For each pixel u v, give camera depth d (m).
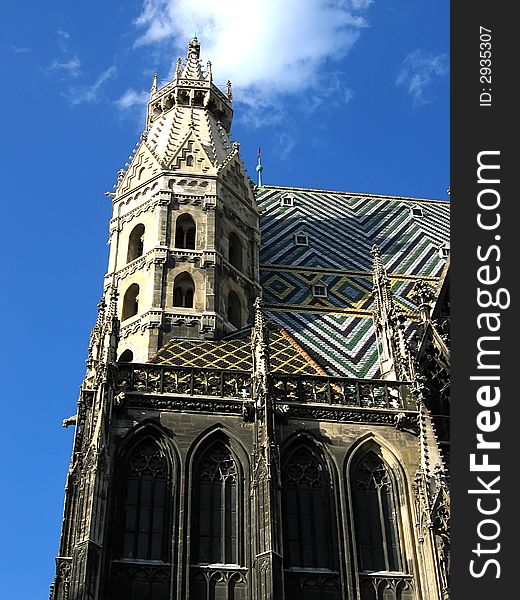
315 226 73.00
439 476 42.47
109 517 40.44
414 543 42.12
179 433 43.44
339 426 45.09
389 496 43.78
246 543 40.84
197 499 41.97
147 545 40.47
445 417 47.75
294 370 49.47
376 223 75.69
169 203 60.16
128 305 57.81
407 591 40.91
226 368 48.56
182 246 59.50
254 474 42.06
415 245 71.69
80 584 37.34
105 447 41.34
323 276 64.88
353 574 40.72
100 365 44.25
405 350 48.47
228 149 66.62
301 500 42.88
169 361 49.72
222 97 71.00
